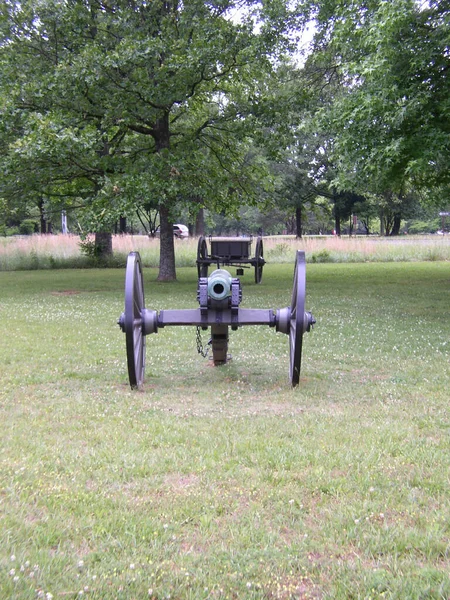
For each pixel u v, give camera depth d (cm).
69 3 1831
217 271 652
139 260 627
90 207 1709
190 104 1992
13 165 1636
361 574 273
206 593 262
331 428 481
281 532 315
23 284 1953
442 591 260
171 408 550
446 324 1050
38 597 255
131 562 284
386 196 5397
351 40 1375
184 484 375
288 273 2286
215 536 309
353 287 1702
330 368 725
